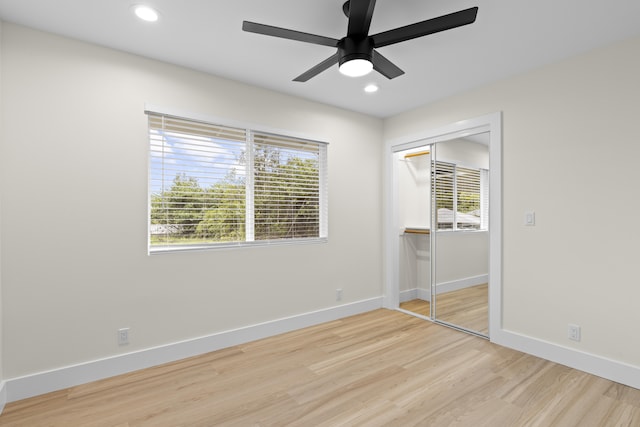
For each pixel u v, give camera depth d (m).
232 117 2.83
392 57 2.44
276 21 2.00
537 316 2.61
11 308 1.98
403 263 4.24
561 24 2.01
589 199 2.33
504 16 1.93
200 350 2.65
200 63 2.54
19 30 2.02
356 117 3.71
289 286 3.18
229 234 2.86
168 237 2.57
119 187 2.33
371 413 1.87
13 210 1.99
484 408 1.91
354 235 3.70
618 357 2.20
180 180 2.62
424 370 2.38
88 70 2.22
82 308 2.20
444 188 3.38
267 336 3.02
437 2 1.81
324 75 2.75
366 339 2.97
